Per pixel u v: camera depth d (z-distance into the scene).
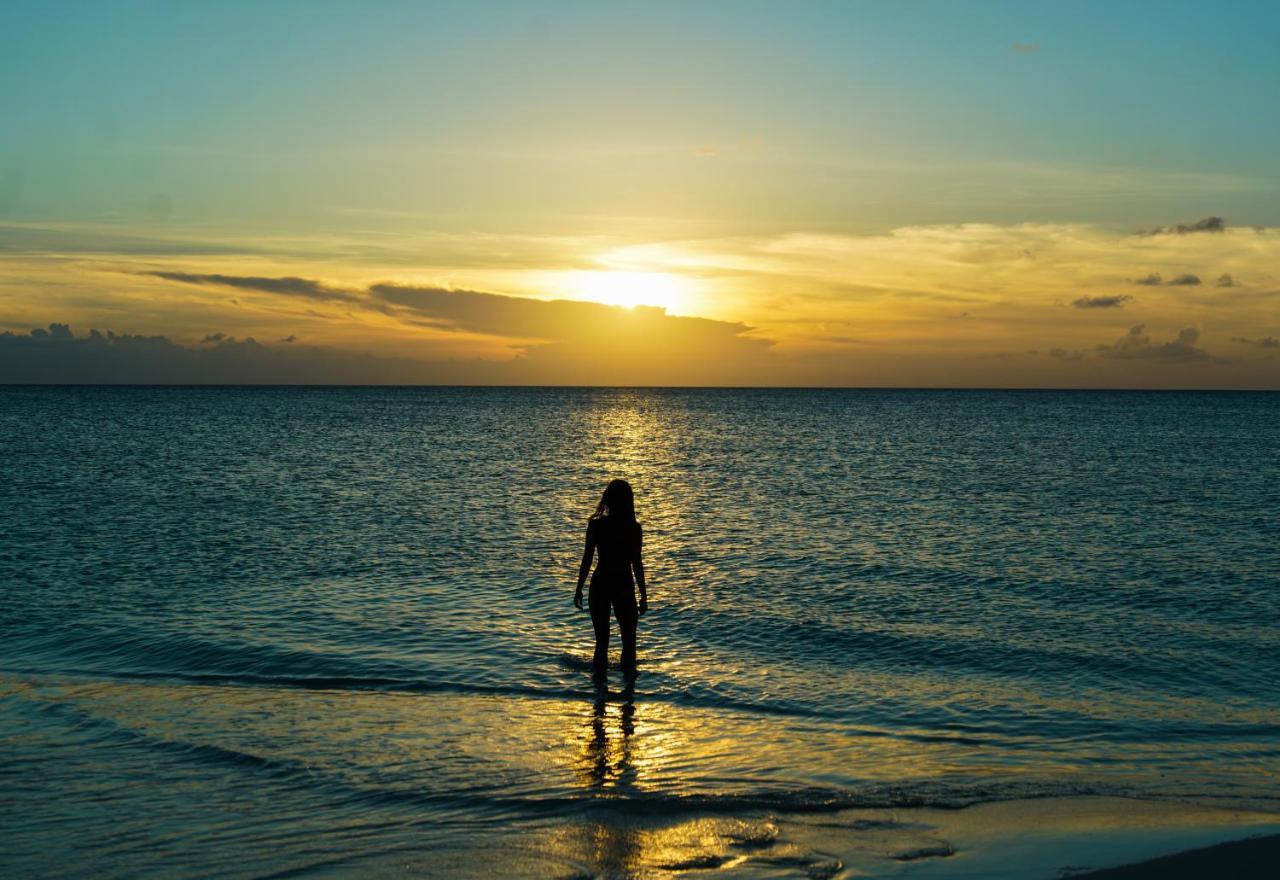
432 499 28.16
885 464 42.59
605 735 8.20
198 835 6.02
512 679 10.01
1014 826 6.14
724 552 18.39
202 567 16.38
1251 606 13.58
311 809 6.48
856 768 7.41
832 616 12.94
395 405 152.50
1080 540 19.95
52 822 6.23
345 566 16.62
